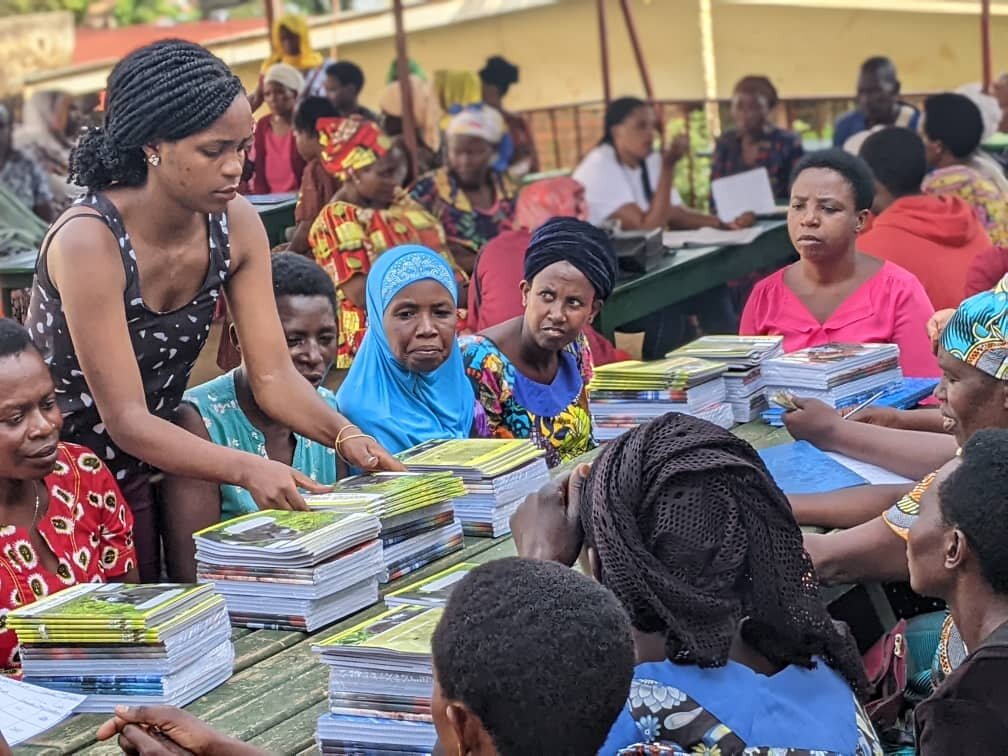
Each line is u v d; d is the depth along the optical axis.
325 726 2.17
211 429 3.44
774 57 12.82
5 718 2.25
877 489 3.13
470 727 1.65
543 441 4.12
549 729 1.62
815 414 3.57
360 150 6.73
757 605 2.00
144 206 3.03
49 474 2.90
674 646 1.97
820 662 2.08
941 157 7.64
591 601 1.68
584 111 12.18
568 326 4.04
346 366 6.42
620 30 13.21
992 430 2.32
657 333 7.43
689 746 1.91
